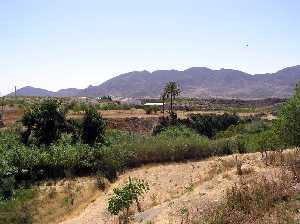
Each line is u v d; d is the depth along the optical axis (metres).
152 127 72.00
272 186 21.72
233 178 28.16
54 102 50.97
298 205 19.11
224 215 19.05
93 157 42.97
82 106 79.00
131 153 44.47
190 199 24.95
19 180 39.84
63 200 37.22
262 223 17.66
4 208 35.12
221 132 71.44
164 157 45.41
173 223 21.09
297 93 29.00
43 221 34.81
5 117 70.94
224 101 199.12
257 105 186.25
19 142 47.94
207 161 43.88
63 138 49.06
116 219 30.30
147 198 35.25
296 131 28.30
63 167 41.69
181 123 74.50
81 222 33.00
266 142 40.97
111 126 70.00
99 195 38.50
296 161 27.47
